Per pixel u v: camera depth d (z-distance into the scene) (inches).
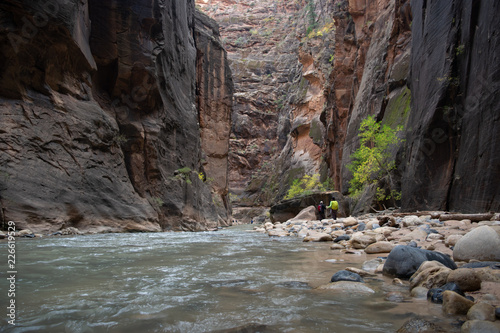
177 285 122.0
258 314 85.2
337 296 103.8
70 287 118.5
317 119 1945.1
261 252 232.5
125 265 171.0
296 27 2955.2
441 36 543.2
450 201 477.7
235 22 3216.0
